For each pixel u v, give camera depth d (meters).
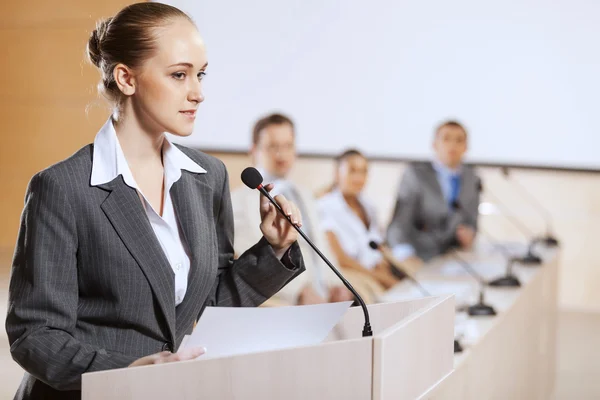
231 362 1.09
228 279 1.44
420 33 5.68
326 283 3.64
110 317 1.26
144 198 1.28
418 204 4.61
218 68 5.98
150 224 1.28
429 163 4.65
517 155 5.55
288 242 1.41
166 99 1.24
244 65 5.95
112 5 2.88
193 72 1.26
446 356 1.33
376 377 1.09
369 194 5.85
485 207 5.61
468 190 4.67
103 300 1.26
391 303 1.37
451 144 4.59
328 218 4.12
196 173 1.39
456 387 1.90
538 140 5.51
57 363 1.17
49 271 1.21
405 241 4.55
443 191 4.61
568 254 5.54
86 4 6.13
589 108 5.39
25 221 1.23
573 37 5.38
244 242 3.27
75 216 1.23
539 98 5.48
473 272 3.55
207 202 1.39
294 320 1.24
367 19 5.76
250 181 1.38
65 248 1.22
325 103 5.87
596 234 5.47
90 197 1.24
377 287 3.83
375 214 4.31
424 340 1.23
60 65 6.25
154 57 1.23
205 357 1.14
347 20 5.79
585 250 5.50
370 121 5.82
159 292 1.26
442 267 3.73
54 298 1.20
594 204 5.46
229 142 6.01
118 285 1.25
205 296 1.36
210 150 6.04
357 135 5.85
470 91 5.61
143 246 1.26
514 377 2.90
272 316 1.23
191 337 1.20
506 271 3.56
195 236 1.33
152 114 1.25
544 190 5.53
